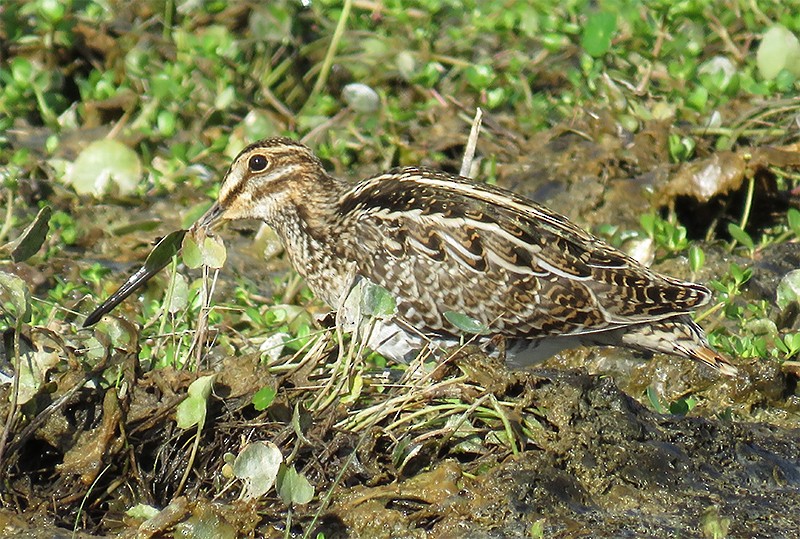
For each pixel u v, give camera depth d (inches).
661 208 558.3
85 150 576.4
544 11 668.1
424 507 349.1
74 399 359.3
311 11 671.1
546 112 616.7
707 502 363.3
